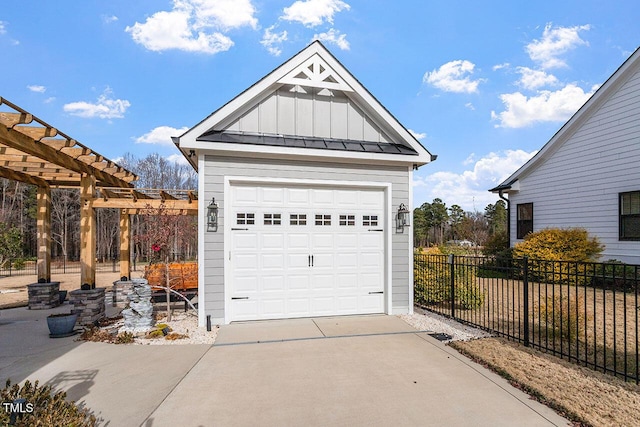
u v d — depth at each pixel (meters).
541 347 5.02
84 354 4.91
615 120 10.65
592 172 11.37
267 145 6.45
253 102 6.89
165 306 8.45
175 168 35.78
